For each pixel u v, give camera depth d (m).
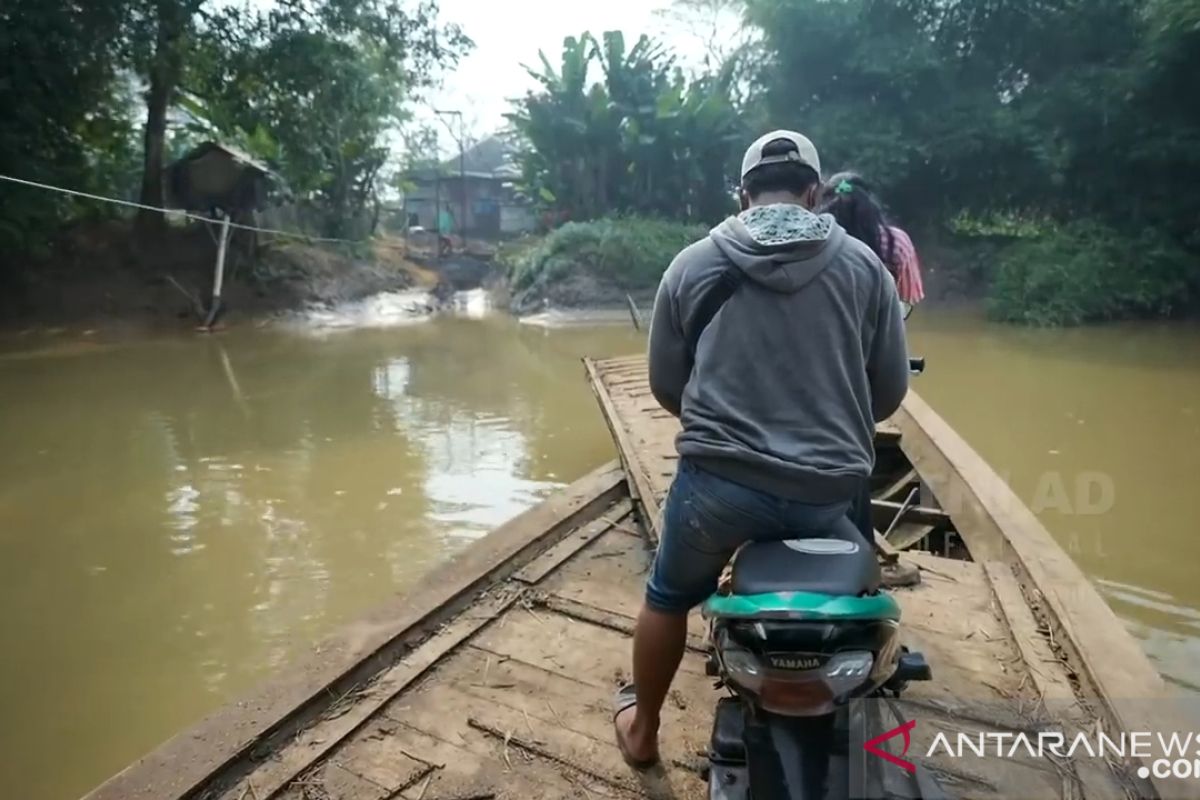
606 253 18.50
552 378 11.10
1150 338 14.09
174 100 18.20
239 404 9.64
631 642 3.07
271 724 2.49
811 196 2.19
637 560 3.78
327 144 20.48
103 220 17.36
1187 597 4.43
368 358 12.87
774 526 1.96
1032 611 3.11
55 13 14.84
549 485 6.69
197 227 17.69
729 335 1.98
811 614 1.72
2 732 3.62
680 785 2.35
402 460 7.38
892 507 4.42
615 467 5.05
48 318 15.25
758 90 22.31
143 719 3.72
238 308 16.86
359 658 2.81
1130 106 17.77
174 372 11.67
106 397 10.03
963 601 3.26
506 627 3.19
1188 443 7.36
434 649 2.99
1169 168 17.77
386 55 19.00
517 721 2.62
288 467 7.20
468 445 7.84
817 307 1.96
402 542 5.57
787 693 1.77
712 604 1.90
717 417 1.97
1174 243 17.33
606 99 21.33
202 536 5.71
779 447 1.92
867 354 2.09
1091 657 2.67
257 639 4.35
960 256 19.36
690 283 2.04
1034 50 19.78
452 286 21.95
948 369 11.18
